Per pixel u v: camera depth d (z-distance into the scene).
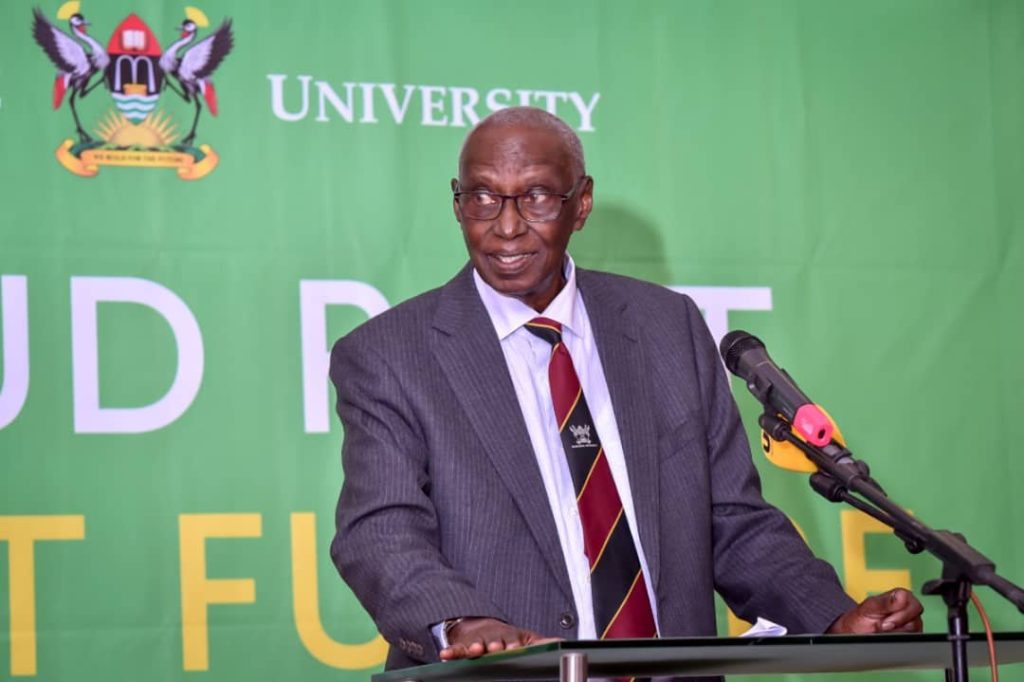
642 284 3.70
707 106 5.20
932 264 5.27
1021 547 5.20
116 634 4.54
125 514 4.59
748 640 2.30
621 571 3.22
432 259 4.92
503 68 5.06
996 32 5.43
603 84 5.14
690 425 3.43
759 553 3.39
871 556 5.12
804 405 2.74
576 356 3.51
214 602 4.62
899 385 5.20
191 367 4.69
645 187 5.12
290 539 4.70
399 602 2.90
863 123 5.30
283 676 4.64
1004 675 5.19
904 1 5.38
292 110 4.87
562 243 3.39
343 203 4.88
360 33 4.96
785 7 5.29
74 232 4.66
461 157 3.40
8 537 4.50
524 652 2.29
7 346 4.57
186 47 4.81
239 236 4.78
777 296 5.16
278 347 4.76
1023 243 5.34
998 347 5.28
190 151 4.77
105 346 4.64
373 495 3.20
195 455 4.66
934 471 5.18
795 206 5.21
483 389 3.33
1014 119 5.40
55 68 4.71
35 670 4.46
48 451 4.56
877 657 2.61
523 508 3.21
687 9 5.23
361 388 3.37
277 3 4.90
